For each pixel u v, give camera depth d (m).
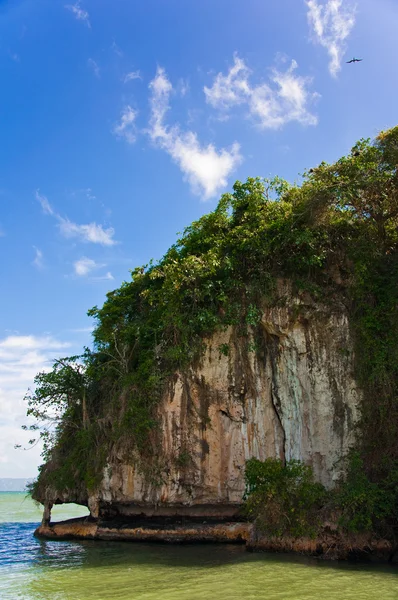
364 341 19.67
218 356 22.62
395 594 11.35
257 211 23.20
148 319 26.03
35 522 35.38
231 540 19.86
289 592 11.60
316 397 20.25
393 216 21.58
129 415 22.67
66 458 26.45
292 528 17.17
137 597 11.50
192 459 21.67
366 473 17.75
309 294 21.38
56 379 28.03
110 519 23.45
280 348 21.69
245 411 22.00
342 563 15.08
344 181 20.61
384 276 20.45
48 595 11.99
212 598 11.22
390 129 20.53
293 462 19.47
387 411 18.25
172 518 22.11
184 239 26.27
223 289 22.64
